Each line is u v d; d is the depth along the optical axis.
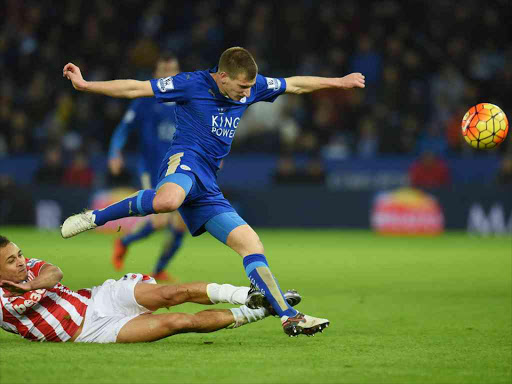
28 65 82.19
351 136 76.69
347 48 82.25
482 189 67.50
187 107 22.36
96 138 76.81
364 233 68.25
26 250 49.84
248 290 20.34
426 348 20.17
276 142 74.88
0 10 86.50
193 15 86.94
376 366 17.78
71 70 20.91
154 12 86.00
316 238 63.06
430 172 69.31
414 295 31.62
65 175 70.75
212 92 22.17
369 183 71.38
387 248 55.28
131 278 20.59
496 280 37.12
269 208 69.31
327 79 23.42
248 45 81.38
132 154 72.69
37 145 76.69
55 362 17.73
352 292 32.53
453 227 67.94
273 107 75.62
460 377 16.73
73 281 34.88
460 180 71.50
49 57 82.12
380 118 74.44
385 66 81.00
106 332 20.03
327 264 44.69
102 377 16.38
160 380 16.16
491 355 19.22
